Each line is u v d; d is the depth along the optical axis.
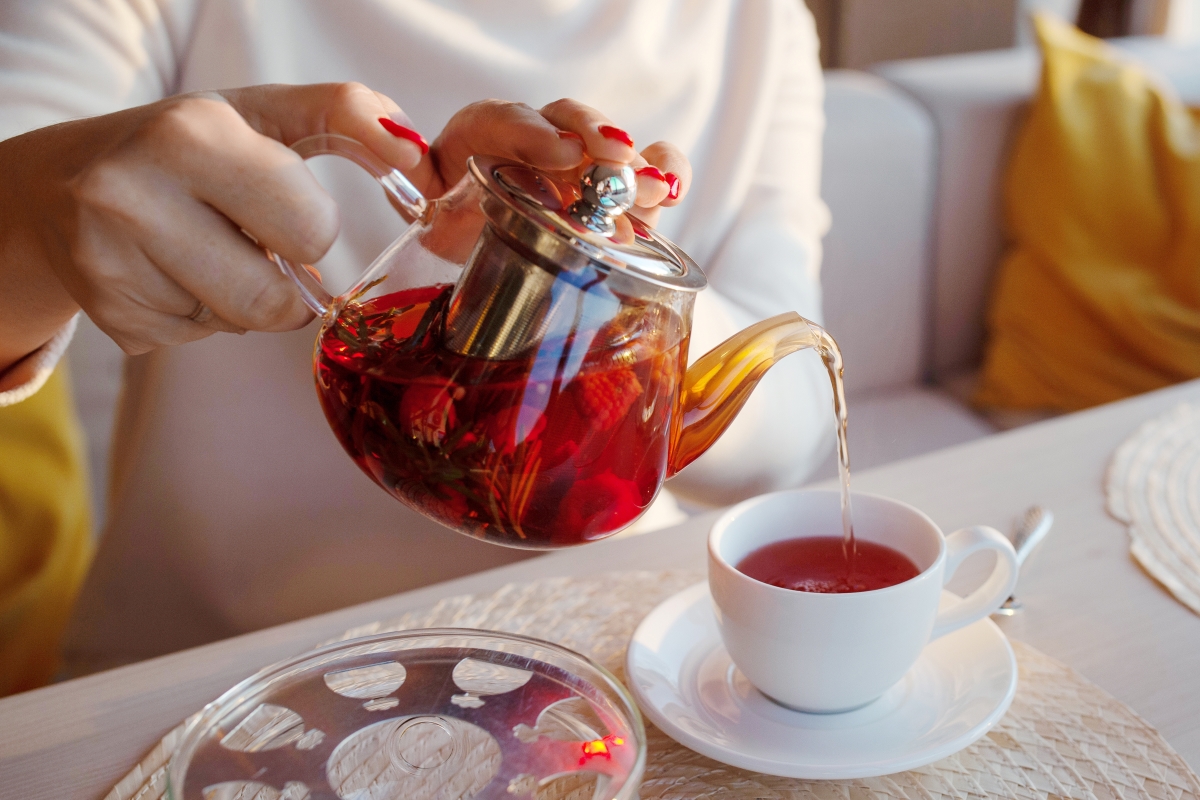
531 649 0.48
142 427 0.95
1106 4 2.29
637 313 0.45
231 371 0.93
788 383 1.02
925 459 0.75
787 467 1.01
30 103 0.75
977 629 0.56
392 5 0.93
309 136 0.48
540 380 0.44
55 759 0.51
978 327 1.66
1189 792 0.48
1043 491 0.70
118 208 0.45
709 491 0.98
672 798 0.49
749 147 1.10
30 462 1.06
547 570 0.64
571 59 1.00
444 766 0.44
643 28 1.04
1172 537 0.64
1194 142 1.51
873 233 1.50
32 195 0.47
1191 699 0.53
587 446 0.45
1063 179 1.50
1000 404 1.53
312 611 0.95
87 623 0.96
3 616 0.99
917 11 2.21
